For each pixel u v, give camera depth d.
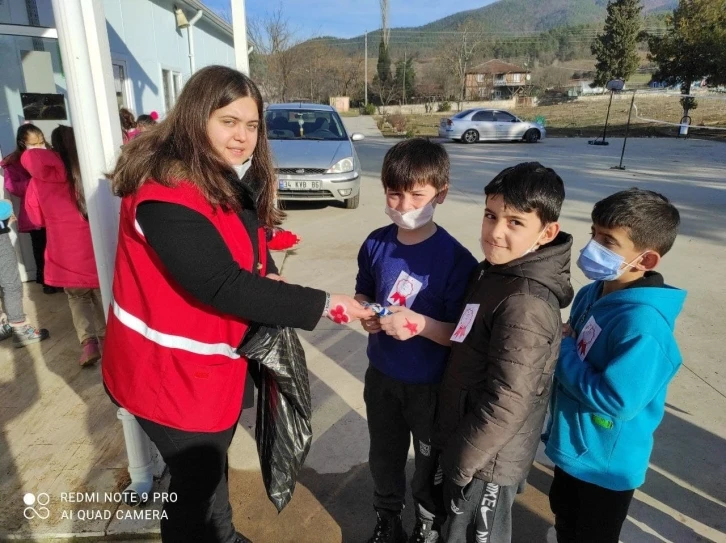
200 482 1.53
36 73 4.34
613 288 1.60
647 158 14.16
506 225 1.33
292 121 8.10
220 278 1.26
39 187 2.85
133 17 6.72
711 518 2.09
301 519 2.09
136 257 1.34
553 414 1.66
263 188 1.63
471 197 8.49
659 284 1.50
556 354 1.36
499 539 1.50
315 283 4.62
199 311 1.37
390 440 1.80
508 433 1.29
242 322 1.45
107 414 2.69
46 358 3.25
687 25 22.94
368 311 1.47
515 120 19.78
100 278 1.89
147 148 1.31
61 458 2.35
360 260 1.80
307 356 3.37
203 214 1.26
